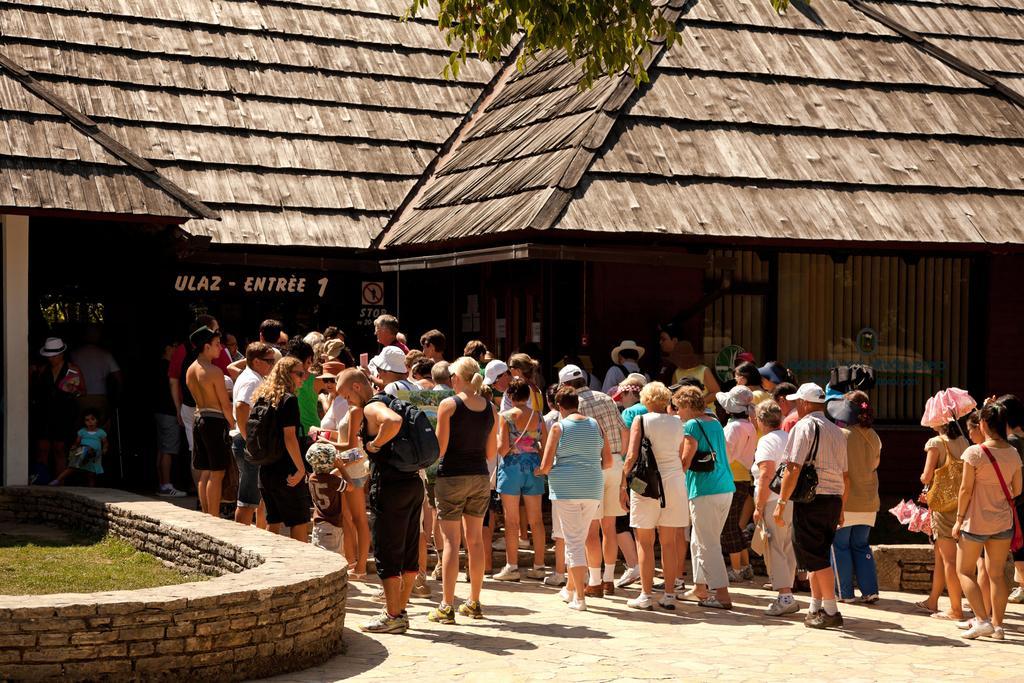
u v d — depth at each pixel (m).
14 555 11.33
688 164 15.06
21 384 14.24
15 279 14.23
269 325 12.98
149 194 14.08
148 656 7.84
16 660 7.57
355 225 17.02
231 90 17.94
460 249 15.55
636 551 12.07
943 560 11.05
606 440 11.50
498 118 18.22
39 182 13.67
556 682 8.23
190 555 10.68
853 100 16.69
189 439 14.65
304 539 10.96
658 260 14.10
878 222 15.05
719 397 12.63
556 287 15.67
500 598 11.23
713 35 16.98
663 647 9.47
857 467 11.48
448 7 13.91
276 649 8.35
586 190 14.31
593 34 13.13
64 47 17.36
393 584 9.62
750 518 13.08
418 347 18.16
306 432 12.11
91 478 14.80
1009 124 16.98
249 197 16.72
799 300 16.89
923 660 9.34
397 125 18.59
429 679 8.24
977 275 17.56
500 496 12.04
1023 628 10.69
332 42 19.34
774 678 8.59
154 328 16.94
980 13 19.42
